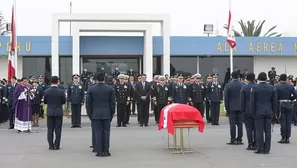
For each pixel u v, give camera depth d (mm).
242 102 12227
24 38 29797
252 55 32406
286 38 32312
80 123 18875
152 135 15555
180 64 32062
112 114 11477
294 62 33312
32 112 18688
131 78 19734
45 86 19406
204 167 9695
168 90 19469
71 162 10391
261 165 9906
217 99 19344
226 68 32531
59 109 12461
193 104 20016
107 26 27453
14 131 17422
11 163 10289
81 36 29250
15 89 16906
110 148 12570
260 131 11609
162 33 28812
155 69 30688
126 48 29609
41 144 13508
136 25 27828
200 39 31219
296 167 9680
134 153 11680
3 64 30984
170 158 10891
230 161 10430
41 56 30812
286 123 13602
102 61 30062
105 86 11477
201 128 11828
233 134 13289
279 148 12531
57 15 26922
